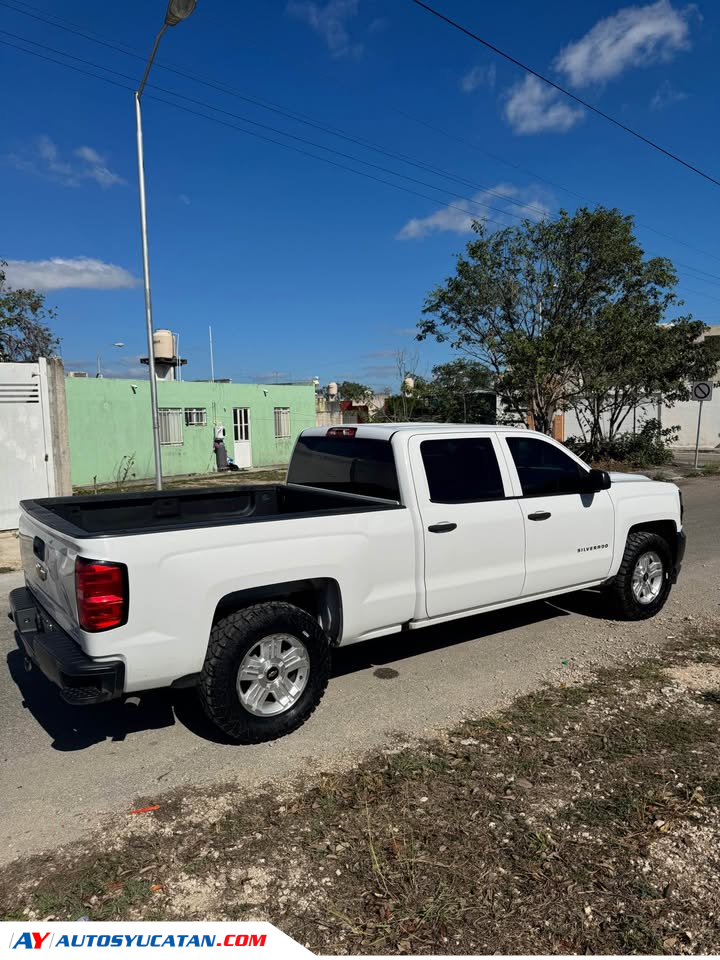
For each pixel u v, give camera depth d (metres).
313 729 4.04
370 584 4.27
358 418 33.38
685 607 6.58
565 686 4.62
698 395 21.39
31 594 4.56
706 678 4.73
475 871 2.75
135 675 3.45
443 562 4.62
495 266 20.50
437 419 25.33
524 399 21.73
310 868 2.78
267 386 25.19
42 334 20.47
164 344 21.84
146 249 12.92
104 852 2.91
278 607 3.87
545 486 5.31
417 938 2.40
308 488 5.48
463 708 4.29
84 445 19.48
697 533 10.70
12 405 11.18
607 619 6.17
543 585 5.29
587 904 2.56
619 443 23.78
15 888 2.69
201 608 3.60
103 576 3.30
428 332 21.73
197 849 2.92
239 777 3.52
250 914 2.53
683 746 3.76
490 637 5.70
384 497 4.65
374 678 4.82
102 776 3.55
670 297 20.78
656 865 2.77
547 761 3.61
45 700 4.54
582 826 3.03
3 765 3.68
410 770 3.54
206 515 5.53
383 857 2.84
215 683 3.65
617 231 19.70
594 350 19.47
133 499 5.16
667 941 2.38
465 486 4.80
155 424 13.27
